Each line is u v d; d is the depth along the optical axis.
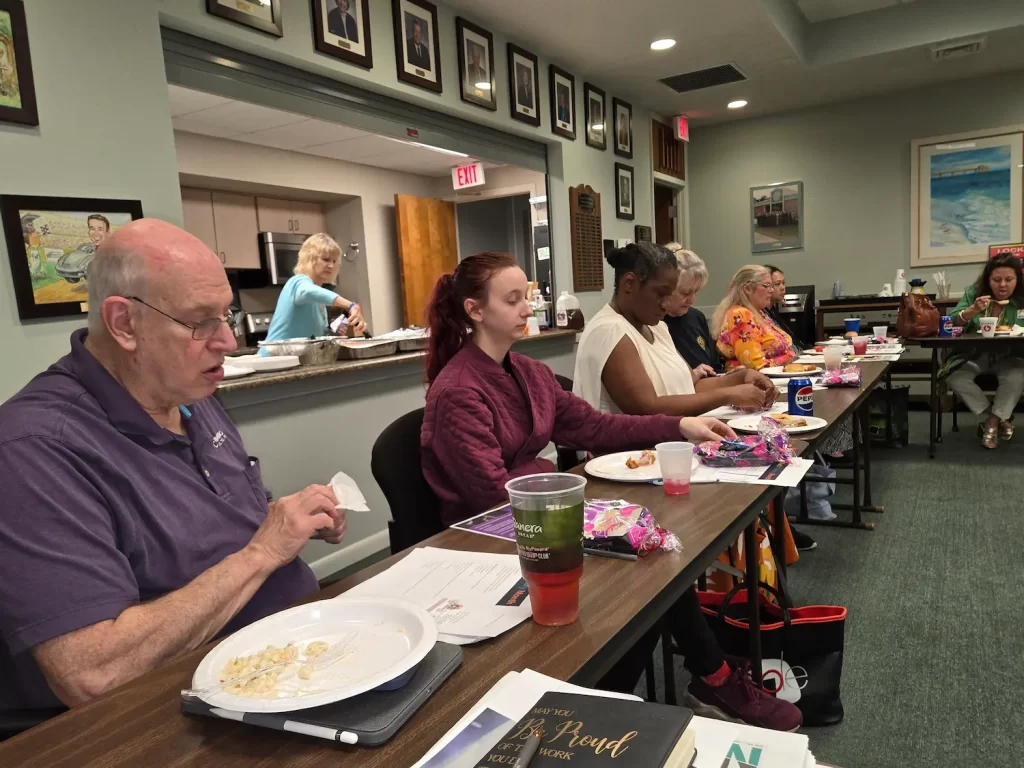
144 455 0.96
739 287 3.56
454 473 1.41
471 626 0.76
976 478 3.58
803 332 5.71
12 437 0.84
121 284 0.91
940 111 5.63
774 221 6.42
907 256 5.92
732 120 6.45
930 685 1.81
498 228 6.72
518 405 1.59
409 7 3.35
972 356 4.41
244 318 4.80
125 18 2.16
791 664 1.64
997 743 1.57
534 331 4.10
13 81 1.87
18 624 0.74
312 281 3.78
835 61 4.88
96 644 0.73
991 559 2.56
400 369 3.17
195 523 0.99
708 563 0.99
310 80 3.01
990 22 4.41
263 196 5.23
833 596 2.36
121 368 0.96
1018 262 4.35
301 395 2.69
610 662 0.72
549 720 0.55
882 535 2.89
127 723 0.62
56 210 1.97
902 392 4.31
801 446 1.55
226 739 0.59
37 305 1.93
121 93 2.15
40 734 0.61
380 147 4.85
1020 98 5.33
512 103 4.12
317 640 0.71
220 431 1.16
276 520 0.90
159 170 2.26
